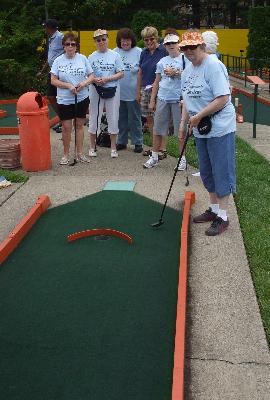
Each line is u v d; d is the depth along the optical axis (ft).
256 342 11.55
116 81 25.99
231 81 70.13
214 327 12.11
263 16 74.49
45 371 10.59
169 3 110.42
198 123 16.21
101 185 22.41
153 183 22.50
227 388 10.21
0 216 19.04
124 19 99.91
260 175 23.18
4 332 11.96
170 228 17.81
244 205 19.44
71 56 24.62
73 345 11.43
